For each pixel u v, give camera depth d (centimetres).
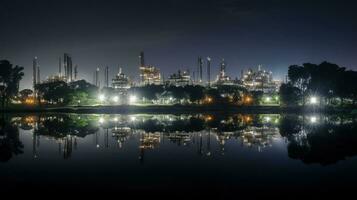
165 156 4659
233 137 6644
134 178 3462
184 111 17412
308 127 8575
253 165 4038
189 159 4434
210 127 8744
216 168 3891
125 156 4666
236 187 3130
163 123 10069
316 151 4969
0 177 3522
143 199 2820
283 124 9569
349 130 7769
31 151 5094
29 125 9425
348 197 2838
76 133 7456
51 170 3828
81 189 3097
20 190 3072
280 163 4131
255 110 17612
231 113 15862
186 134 7188
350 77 17075
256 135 6931
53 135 7088
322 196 2866
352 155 4622
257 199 2806
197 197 2862
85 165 4100
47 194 2953
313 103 18188
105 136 6875
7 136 6931
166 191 3030
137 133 7400
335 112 15662
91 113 16075
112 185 3219
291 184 3209
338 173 3616
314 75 17225
